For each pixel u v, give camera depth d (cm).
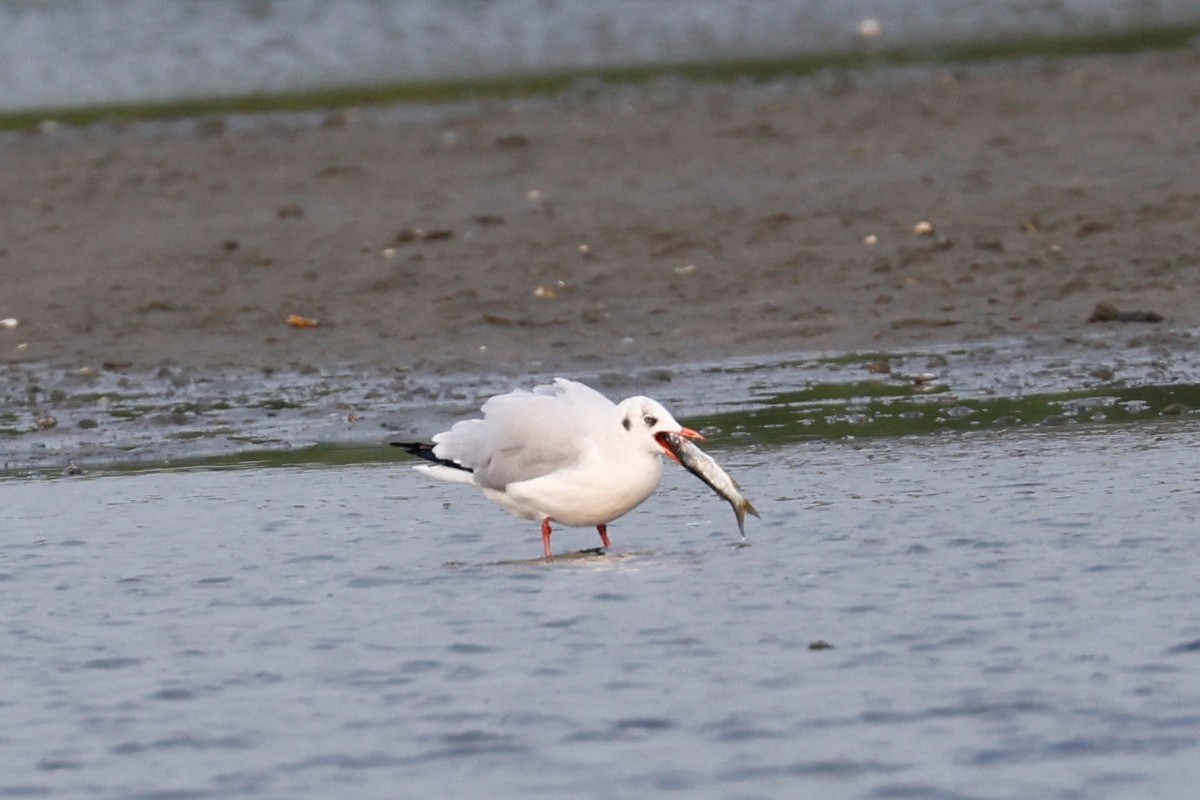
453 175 2666
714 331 1877
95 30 4594
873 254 2123
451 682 857
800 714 798
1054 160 2519
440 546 1134
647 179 2564
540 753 768
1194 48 3609
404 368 1784
